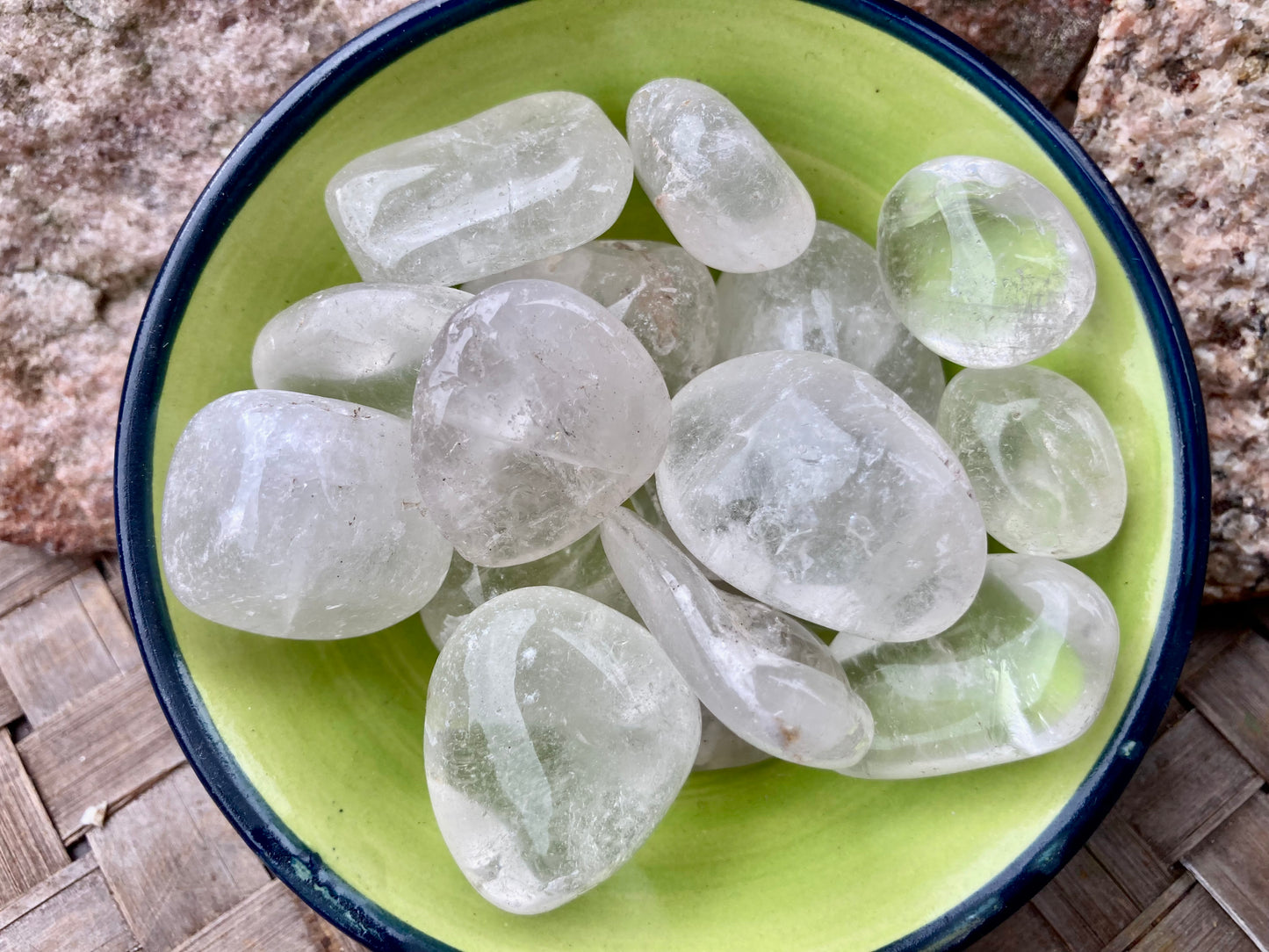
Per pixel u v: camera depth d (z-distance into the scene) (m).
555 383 0.10
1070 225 0.11
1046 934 0.14
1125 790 0.14
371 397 0.11
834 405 0.10
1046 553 0.11
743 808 0.12
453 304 0.11
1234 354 0.13
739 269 0.12
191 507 0.10
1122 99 0.13
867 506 0.10
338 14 0.14
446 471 0.10
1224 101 0.13
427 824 0.11
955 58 0.11
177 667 0.11
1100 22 0.14
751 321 0.12
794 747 0.10
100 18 0.14
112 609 0.15
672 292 0.12
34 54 0.14
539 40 0.12
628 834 0.11
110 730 0.15
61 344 0.15
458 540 0.10
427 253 0.11
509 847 0.10
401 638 0.13
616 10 0.12
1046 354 0.12
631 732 0.10
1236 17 0.13
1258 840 0.14
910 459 0.10
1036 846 0.11
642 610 0.11
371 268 0.11
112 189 0.14
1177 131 0.13
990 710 0.11
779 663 0.10
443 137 0.11
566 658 0.10
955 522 0.10
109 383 0.15
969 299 0.11
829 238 0.12
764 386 0.10
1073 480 0.11
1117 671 0.11
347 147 0.12
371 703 0.12
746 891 0.11
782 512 0.10
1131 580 0.11
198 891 0.14
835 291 0.12
